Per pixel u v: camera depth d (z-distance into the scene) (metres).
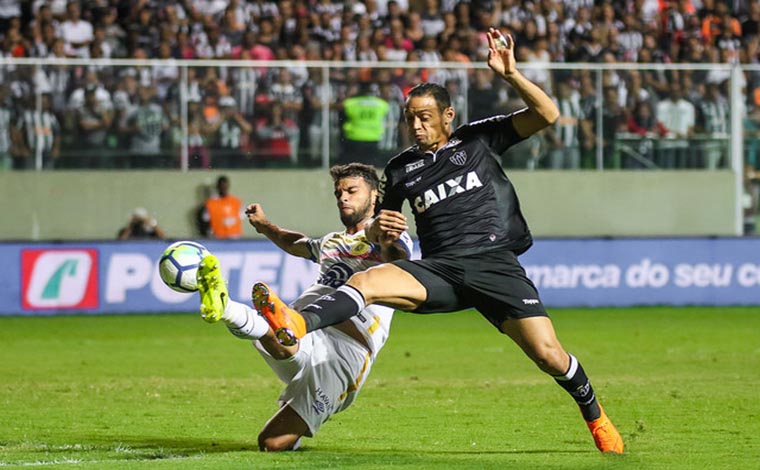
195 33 64.75
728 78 59.75
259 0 66.94
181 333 47.09
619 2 69.44
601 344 42.81
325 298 18.20
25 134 56.22
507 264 19.62
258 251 54.62
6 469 18.42
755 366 36.22
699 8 70.00
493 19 67.38
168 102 56.97
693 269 58.22
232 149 57.62
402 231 18.92
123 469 18.31
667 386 31.05
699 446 21.25
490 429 23.73
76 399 28.73
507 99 57.59
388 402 27.97
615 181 60.12
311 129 57.78
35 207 56.56
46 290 53.78
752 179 60.50
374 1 68.19
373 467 18.58
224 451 20.61
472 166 19.89
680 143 60.06
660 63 67.19
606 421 20.28
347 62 58.00
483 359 38.53
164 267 18.83
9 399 28.73
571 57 66.31
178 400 28.59
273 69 57.38
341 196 20.98
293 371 20.09
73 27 64.62
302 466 18.59
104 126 56.72
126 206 57.16
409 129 19.98
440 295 19.36
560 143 59.81
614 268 57.69
